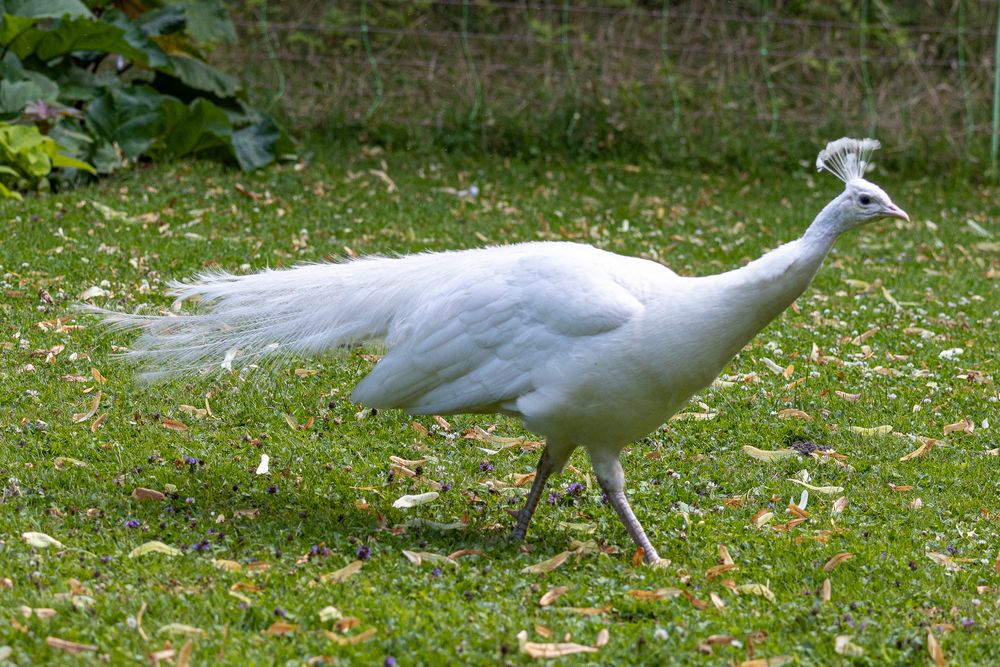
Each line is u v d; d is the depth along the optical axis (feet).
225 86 52.54
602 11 66.08
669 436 28.91
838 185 61.72
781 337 36.22
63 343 30.91
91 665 16.94
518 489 25.79
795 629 19.61
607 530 23.97
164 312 26.71
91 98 48.85
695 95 65.41
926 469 27.73
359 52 65.41
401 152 60.49
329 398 29.60
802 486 26.40
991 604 20.97
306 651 17.67
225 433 27.14
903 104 65.62
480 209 50.49
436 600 19.74
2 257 36.65
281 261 39.42
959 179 63.16
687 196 56.75
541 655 17.97
